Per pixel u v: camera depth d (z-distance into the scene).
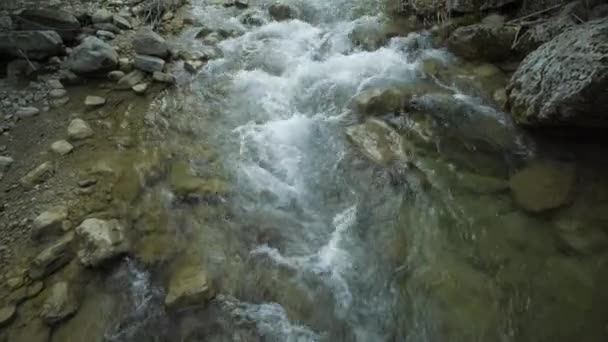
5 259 3.32
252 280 3.38
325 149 4.39
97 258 3.29
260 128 4.64
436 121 4.54
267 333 3.09
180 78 5.24
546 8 5.15
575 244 3.43
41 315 3.03
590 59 3.62
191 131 4.60
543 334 3.02
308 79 5.18
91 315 3.12
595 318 3.05
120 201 3.82
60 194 3.82
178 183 4.02
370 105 4.65
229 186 4.04
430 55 5.39
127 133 4.52
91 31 5.67
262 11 6.49
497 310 3.16
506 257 3.45
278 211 3.88
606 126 3.83
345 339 3.09
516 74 4.49
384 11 6.30
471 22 5.58
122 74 5.16
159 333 3.07
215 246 3.58
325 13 6.34
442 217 3.76
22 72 5.10
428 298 3.27
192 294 3.17
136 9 6.20
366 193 3.98
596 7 4.61
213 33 5.96
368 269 3.46
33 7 5.90
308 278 3.40
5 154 4.20
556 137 4.17
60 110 4.73
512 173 4.00
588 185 3.75
